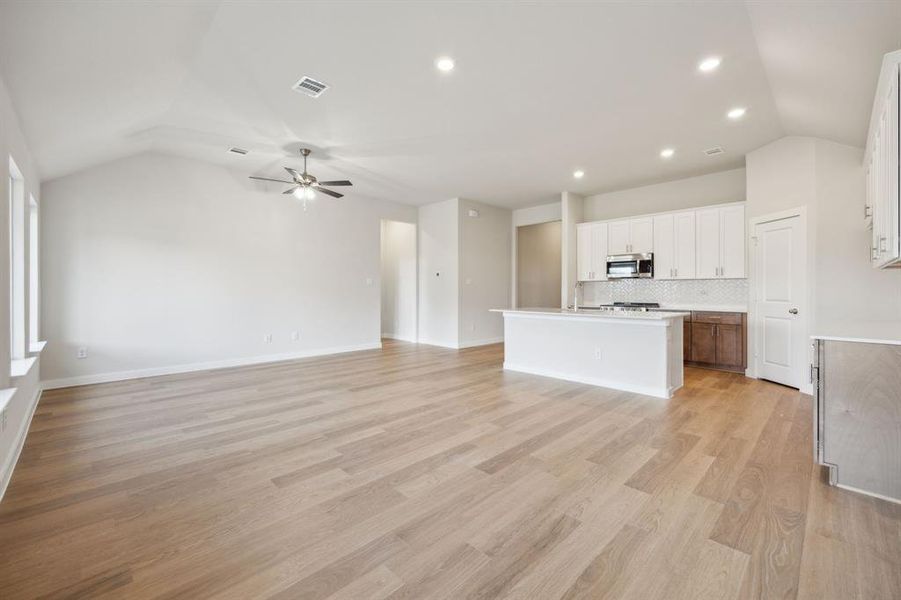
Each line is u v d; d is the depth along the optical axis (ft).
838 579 4.91
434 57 9.22
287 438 9.61
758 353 15.61
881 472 6.86
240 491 7.13
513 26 8.13
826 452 7.30
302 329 20.85
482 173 18.67
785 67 9.48
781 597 4.64
